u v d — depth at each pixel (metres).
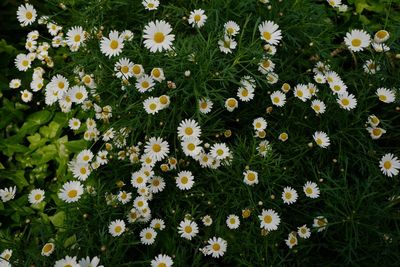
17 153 0.76
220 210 0.67
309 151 0.71
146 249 0.67
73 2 0.79
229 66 0.70
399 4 0.90
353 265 0.63
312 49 0.79
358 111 0.70
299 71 0.76
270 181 0.68
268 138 0.73
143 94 0.69
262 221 0.63
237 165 0.67
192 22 0.70
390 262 0.62
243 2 0.73
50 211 0.72
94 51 0.73
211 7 0.74
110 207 0.66
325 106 0.69
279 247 0.66
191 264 0.65
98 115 0.72
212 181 0.69
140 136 0.73
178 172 0.70
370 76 0.73
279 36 0.70
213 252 0.63
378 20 0.91
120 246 0.61
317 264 0.65
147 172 0.67
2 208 0.69
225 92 0.71
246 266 0.64
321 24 0.78
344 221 0.63
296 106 0.73
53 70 0.82
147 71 0.70
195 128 0.66
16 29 0.88
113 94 0.71
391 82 0.73
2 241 0.64
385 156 0.66
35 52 0.82
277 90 0.73
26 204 0.72
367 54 0.81
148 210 0.66
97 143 0.76
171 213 0.68
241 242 0.65
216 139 0.72
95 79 0.74
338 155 0.70
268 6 0.72
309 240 0.66
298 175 0.68
